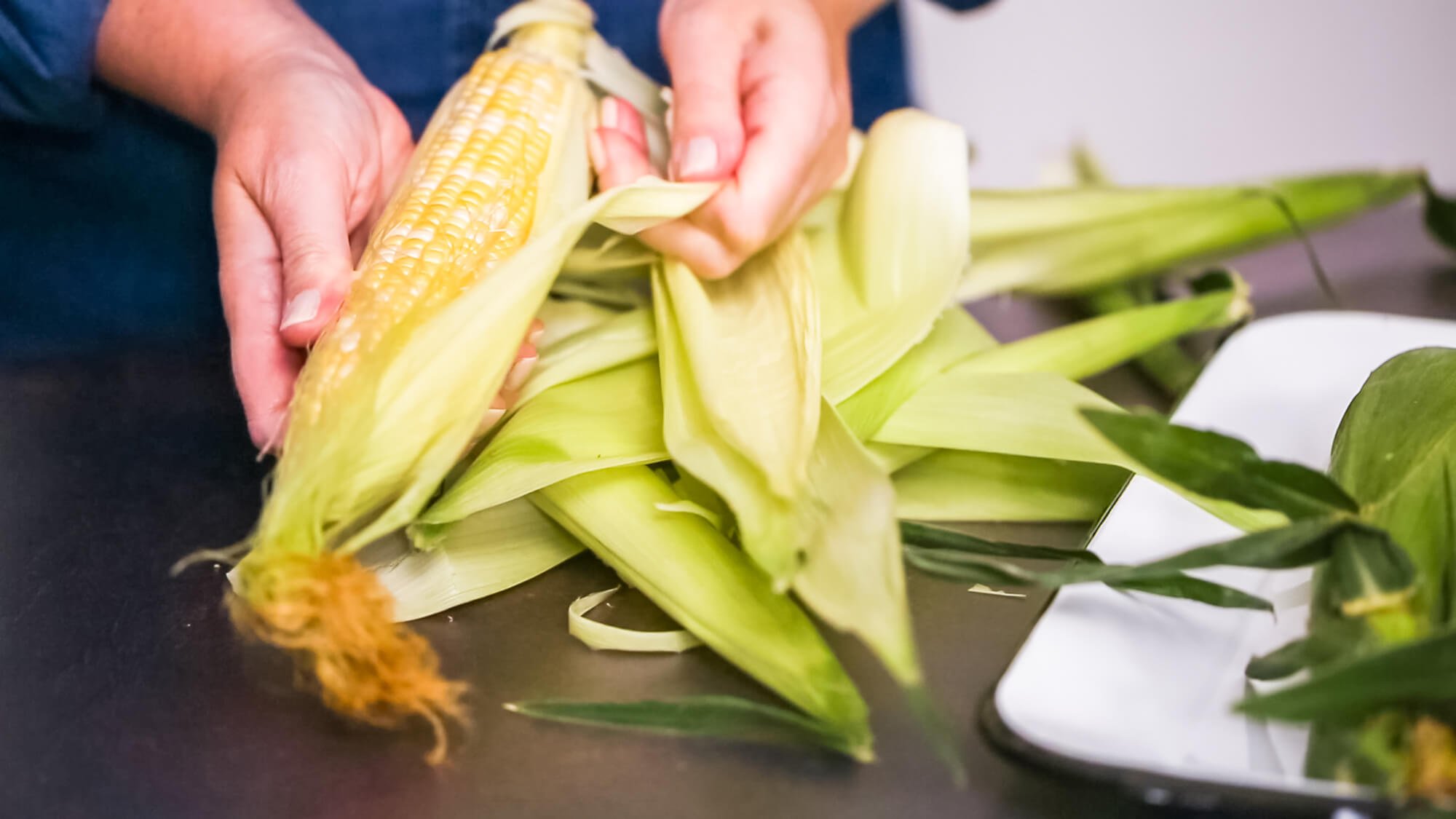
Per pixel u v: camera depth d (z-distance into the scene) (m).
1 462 0.67
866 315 0.62
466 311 0.53
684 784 0.49
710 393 0.55
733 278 0.61
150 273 0.84
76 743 0.51
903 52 0.97
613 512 0.55
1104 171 0.92
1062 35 1.15
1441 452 0.52
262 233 0.62
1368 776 0.45
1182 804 0.46
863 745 0.49
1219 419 0.63
